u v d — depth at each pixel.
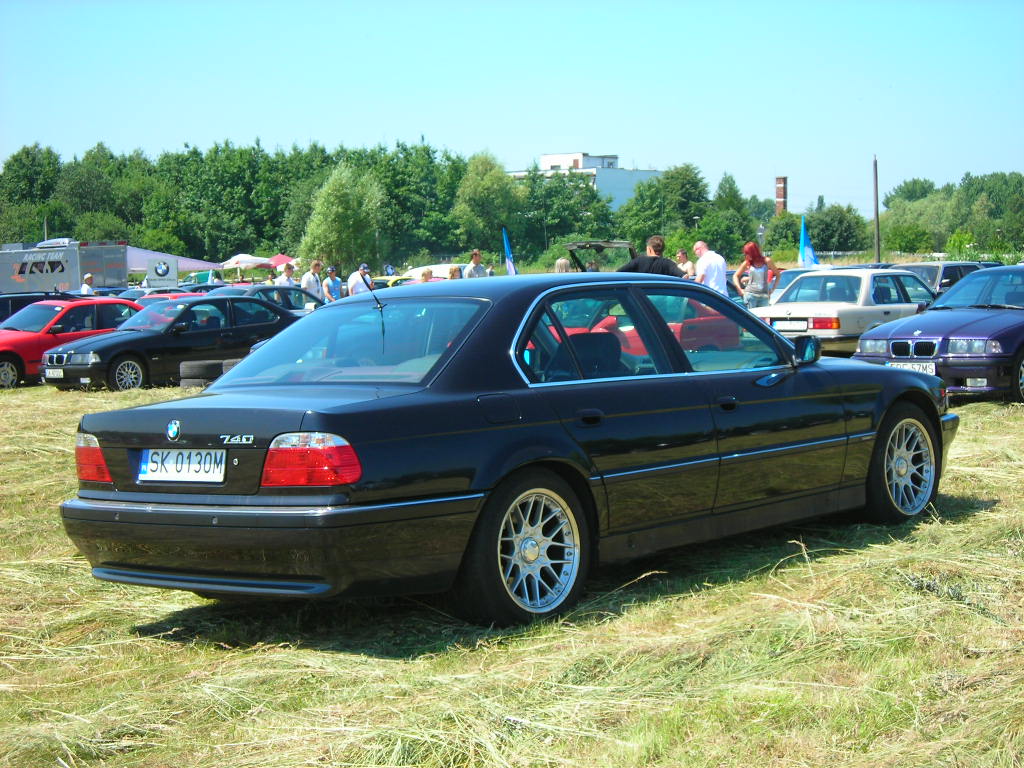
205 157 130.00
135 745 3.60
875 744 3.41
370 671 4.19
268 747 3.52
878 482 6.45
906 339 12.34
